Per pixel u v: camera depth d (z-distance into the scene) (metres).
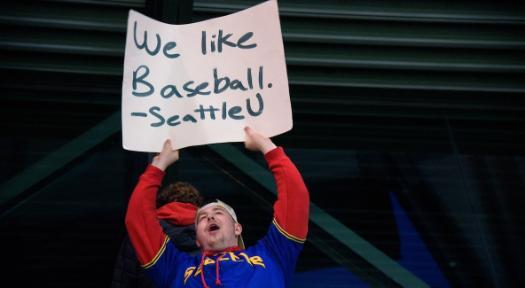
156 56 6.16
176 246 6.06
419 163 11.08
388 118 11.33
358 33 10.62
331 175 10.90
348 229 10.14
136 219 5.50
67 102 10.66
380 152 11.12
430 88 11.30
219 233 5.41
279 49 6.15
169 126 5.95
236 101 6.03
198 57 6.19
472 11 10.47
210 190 10.38
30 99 10.59
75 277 9.73
